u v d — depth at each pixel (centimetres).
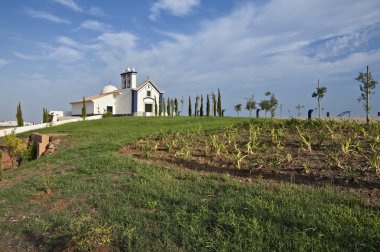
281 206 588
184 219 589
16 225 702
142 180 824
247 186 701
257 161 842
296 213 555
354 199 588
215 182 753
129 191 766
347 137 969
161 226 586
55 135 2092
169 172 878
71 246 568
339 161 760
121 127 2453
